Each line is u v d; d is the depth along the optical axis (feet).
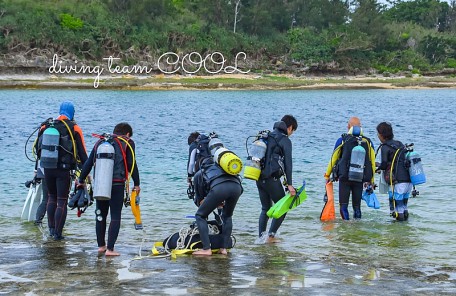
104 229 26.37
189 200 41.93
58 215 28.94
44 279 21.81
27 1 278.46
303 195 28.14
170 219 35.42
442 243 29.53
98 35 273.13
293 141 82.17
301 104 176.65
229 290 20.59
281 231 32.17
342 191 34.88
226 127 104.99
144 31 289.94
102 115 124.57
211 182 25.50
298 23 372.58
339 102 189.16
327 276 22.72
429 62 370.73
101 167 25.18
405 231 32.30
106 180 25.11
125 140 25.91
